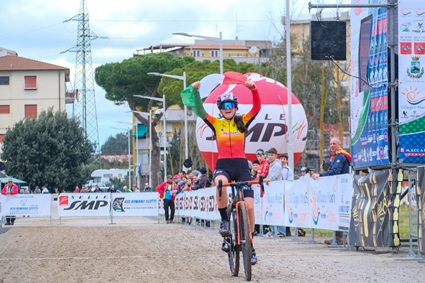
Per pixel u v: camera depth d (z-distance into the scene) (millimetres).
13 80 103250
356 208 17359
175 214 40781
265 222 24266
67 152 89688
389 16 17516
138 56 95125
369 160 18500
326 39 19438
